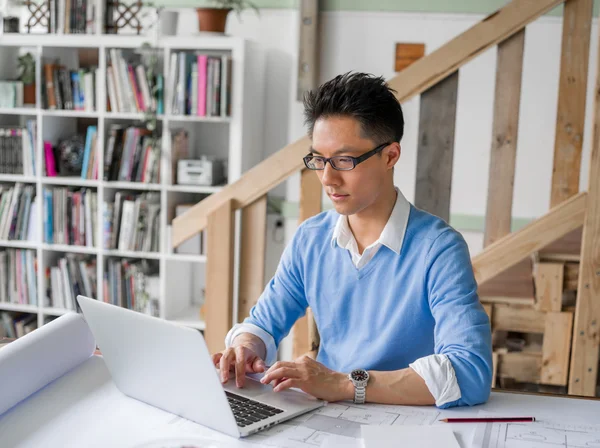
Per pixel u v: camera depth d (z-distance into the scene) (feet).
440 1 11.82
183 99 11.83
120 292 12.60
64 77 12.28
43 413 4.07
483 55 11.79
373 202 4.79
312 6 11.98
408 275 4.76
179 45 11.74
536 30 11.58
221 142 13.00
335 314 5.09
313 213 8.09
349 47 12.23
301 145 8.04
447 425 3.89
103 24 12.12
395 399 4.19
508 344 9.00
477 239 12.25
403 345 4.82
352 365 4.97
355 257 4.96
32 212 12.82
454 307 4.44
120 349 4.16
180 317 12.60
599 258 7.47
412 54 12.05
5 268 13.07
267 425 3.82
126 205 12.29
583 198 7.56
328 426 3.87
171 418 4.00
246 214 8.38
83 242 12.70
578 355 7.67
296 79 12.49
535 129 11.82
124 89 12.07
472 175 12.14
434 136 7.73
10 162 12.72
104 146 12.26
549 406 4.26
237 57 11.62
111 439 3.72
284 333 5.41
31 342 4.35
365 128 4.40
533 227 7.73
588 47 7.44
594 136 7.32
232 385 4.44
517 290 8.27
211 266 8.43
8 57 13.00
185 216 8.52
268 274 13.00
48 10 12.37
